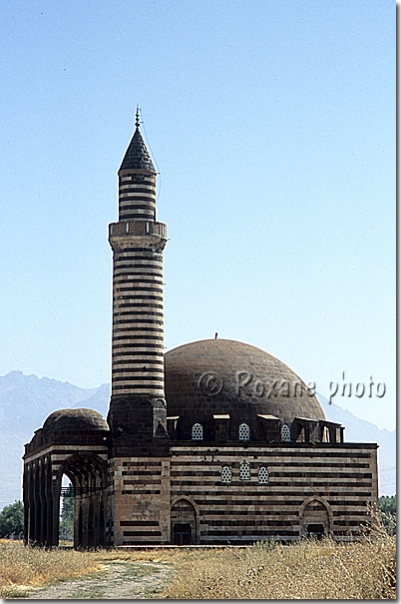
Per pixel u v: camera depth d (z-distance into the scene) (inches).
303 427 4626.0
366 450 4485.7
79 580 2755.9
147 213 4532.5
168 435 4384.8
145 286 4500.5
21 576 2667.3
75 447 4384.8
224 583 2236.7
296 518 4394.7
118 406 4411.9
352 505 4439.0
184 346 4945.9
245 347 4877.0
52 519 4313.5
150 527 4276.6
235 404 4589.1
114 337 4500.5
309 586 1943.9
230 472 4384.8
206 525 4335.6
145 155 4594.0
